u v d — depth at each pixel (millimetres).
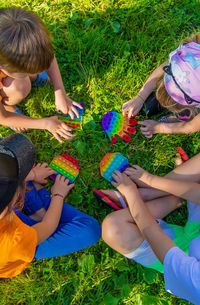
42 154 2098
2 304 1892
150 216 1770
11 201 1157
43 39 1300
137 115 2178
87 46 2219
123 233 1787
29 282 1939
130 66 2260
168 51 2295
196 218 1863
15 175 1103
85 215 1906
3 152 1107
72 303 1931
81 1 2301
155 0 2371
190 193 1861
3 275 1557
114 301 1901
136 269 2021
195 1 2395
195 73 1506
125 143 2156
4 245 1320
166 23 2322
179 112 1888
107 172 2051
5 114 1779
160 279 1999
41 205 1895
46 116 2166
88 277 1955
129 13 2318
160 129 2086
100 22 2297
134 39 2297
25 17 1270
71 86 2211
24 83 1740
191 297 1430
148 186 1994
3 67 1326
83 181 2082
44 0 2287
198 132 2174
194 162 1909
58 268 1981
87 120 2135
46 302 1945
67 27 2244
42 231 1669
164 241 1614
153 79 2061
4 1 2217
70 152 2127
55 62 1853
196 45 1557
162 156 2156
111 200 1976
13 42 1229
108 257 1990
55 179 2020
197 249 1604
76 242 1829
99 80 2211
